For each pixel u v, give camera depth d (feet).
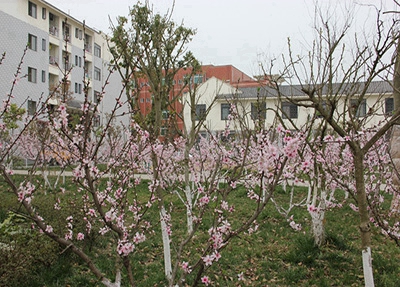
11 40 75.72
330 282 15.97
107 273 16.78
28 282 14.82
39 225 9.49
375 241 22.03
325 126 16.81
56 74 88.79
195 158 28.40
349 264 17.92
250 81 95.09
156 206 30.04
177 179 27.55
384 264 17.61
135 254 19.12
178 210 29.76
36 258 15.58
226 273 16.94
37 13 83.25
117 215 11.87
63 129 9.76
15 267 14.17
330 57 15.74
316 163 18.67
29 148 42.01
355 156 11.71
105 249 20.01
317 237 19.77
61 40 91.25
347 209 31.01
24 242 15.99
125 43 17.12
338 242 20.45
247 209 30.42
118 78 107.04
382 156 21.17
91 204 15.87
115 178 13.67
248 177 17.87
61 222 17.49
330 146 23.07
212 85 72.38
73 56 94.99
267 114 61.26
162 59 22.31
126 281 15.97
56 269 16.08
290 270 16.94
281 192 39.06
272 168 10.80
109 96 102.27
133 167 13.66
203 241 21.47
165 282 15.76
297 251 19.26
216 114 68.28
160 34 19.65
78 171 10.20
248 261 18.70
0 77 72.28
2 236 16.15
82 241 18.40
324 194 19.84
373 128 16.15
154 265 17.80
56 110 11.09
